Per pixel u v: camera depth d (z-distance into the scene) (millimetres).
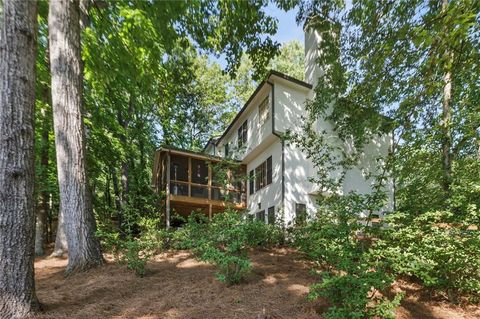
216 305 4516
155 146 21203
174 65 10508
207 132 27625
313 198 12578
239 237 6066
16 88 4086
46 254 10664
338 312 3668
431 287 5379
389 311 3688
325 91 10234
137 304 4586
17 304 3879
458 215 5289
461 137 8484
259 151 15164
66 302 4594
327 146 10312
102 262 6590
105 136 12641
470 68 5676
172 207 16062
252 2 7930
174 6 6938
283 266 6629
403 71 7871
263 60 9367
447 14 4371
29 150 4152
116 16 8047
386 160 8898
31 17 4328
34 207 4207
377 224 5570
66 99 6516
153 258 7457
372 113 9508
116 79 9547
